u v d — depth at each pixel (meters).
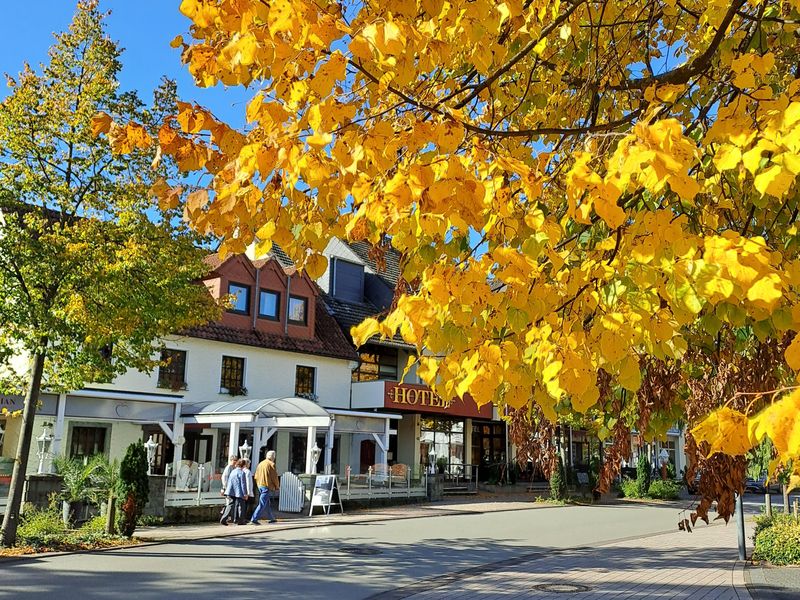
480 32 2.69
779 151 1.97
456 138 2.41
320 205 2.67
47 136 11.98
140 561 11.21
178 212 12.64
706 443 3.30
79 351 12.55
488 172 2.56
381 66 2.49
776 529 12.85
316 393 26.08
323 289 29.95
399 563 11.87
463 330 2.46
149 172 12.46
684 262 2.06
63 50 12.43
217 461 23.09
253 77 2.77
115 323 12.00
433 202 2.16
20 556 11.26
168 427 21.58
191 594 8.83
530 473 33.72
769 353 3.12
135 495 14.12
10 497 11.99
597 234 3.39
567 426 27.53
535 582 10.29
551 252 2.33
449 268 2.44
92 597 8.51
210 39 2.90
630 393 3.72
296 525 17.11
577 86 4.40
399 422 29.22
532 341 2.56
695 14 3.94
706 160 2.99
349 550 13.19
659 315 2.30
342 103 2.57
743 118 2.16
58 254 11.50
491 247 2.70
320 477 20.53
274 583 9.74
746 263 1.94
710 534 17.45
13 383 13.41
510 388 2.56
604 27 4.48
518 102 4.54
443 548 13.87
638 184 2.27
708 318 2.64
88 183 12.59
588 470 32.34
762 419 1.65
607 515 22.47
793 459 1.80
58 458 16.45
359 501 22.64
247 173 2.44
